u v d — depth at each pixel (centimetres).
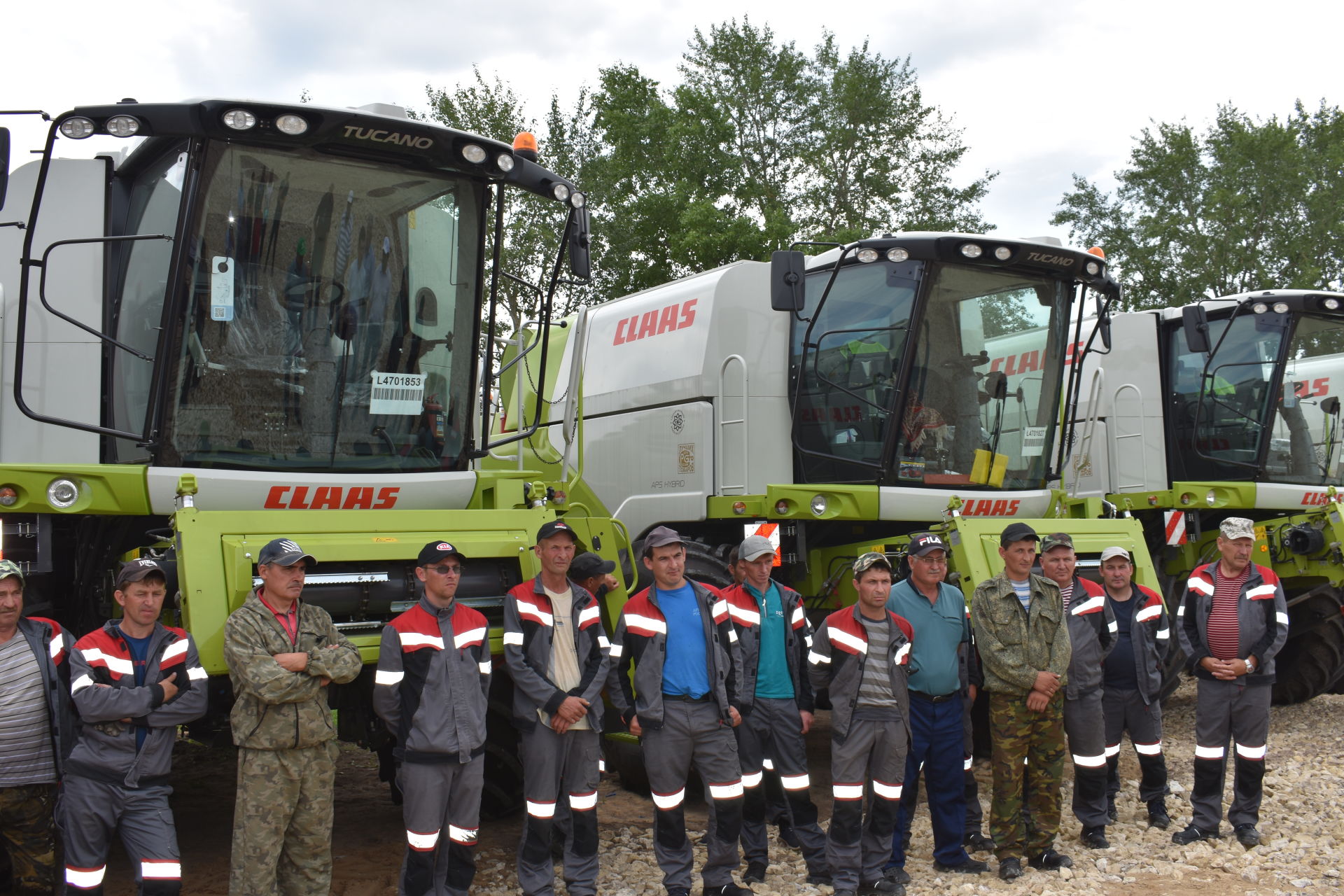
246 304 568
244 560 494
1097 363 1116
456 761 479
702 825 673
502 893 538
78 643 447
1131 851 597
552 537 518
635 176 2888
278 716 449
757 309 843
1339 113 3847
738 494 822
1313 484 1057
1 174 502
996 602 567
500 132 2595
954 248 785
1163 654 657
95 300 579
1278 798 698
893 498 796
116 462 574
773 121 3488
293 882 465
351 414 597
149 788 447
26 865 465
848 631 536
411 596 544
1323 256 3622
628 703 532
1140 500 1075
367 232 596
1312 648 1042
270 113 547
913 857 601
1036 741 567
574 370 682
